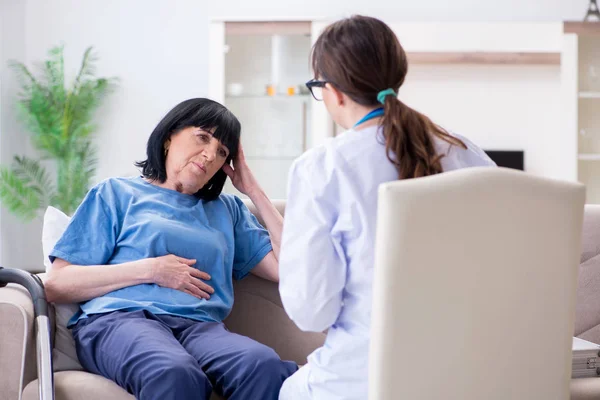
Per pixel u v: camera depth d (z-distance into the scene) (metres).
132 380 1.67
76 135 5.17
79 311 1.94
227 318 2.14
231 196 2.18
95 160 5.25
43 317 1.73
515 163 5.10
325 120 4.98
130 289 1.89
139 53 5.36
